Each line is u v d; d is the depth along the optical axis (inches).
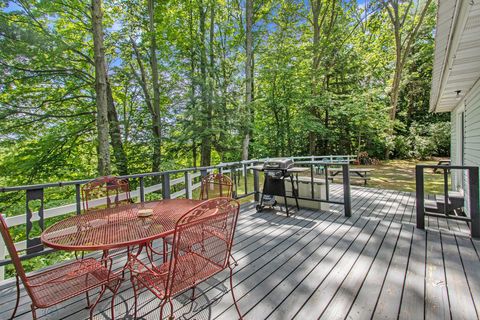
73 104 298.4
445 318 60.1
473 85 153.0
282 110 473.1
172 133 349.7
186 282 57.6
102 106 221.9
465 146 187.8
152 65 334.6
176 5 359.3
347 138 543.5
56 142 274.7
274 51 414.0
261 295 71.5
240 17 427.5
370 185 298.8
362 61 499.5
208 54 381.4
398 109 644.1
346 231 121.7
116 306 68.7
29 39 211.9
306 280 78.7
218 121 326.6
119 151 303.9
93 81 279.0
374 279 78.2
